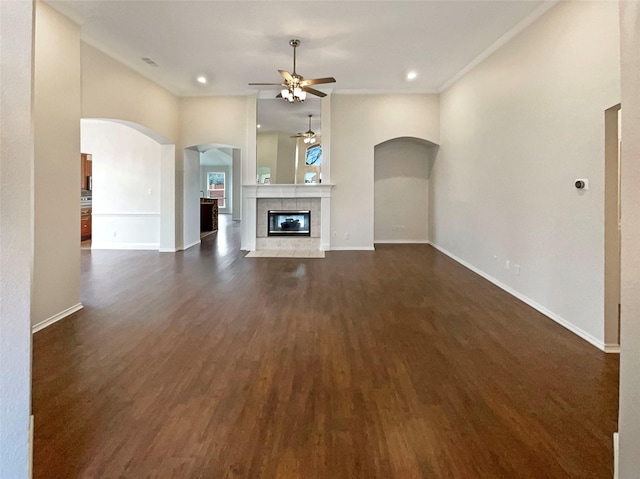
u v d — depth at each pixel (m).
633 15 0.92
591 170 3.39
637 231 0.92
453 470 1.82
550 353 3.15
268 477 1.78
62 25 4.02
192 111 7.96
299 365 2.92
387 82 7.39
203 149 9.05
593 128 3.37
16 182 1.07
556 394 2.52
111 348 3.21
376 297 4.76
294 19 4.60
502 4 4.18
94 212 8.36
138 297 4.73
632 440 0.94
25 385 1.11
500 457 1.91
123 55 5.74
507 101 4.97
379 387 2.60
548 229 4.07
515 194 4.78
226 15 4.50
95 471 1.80
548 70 4.05
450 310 4.25
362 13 4.46
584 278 3.49
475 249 6.15
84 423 2.18
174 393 2.51
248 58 5.91
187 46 5.42
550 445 2.00
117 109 5.77
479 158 5.94
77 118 4.23
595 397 2.47
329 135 8.03
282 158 8.14
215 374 2.78
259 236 8.35
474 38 5.14
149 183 8.20
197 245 8.94
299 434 2.09
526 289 4.54
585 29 3.46
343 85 7.64
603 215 3.25
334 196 8.22
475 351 3.19
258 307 4.35
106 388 2.57
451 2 4.18
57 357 3.03
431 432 2.12
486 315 4.09
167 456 1.91
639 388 0.91
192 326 3.74
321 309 4.28
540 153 4.21
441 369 2.87
